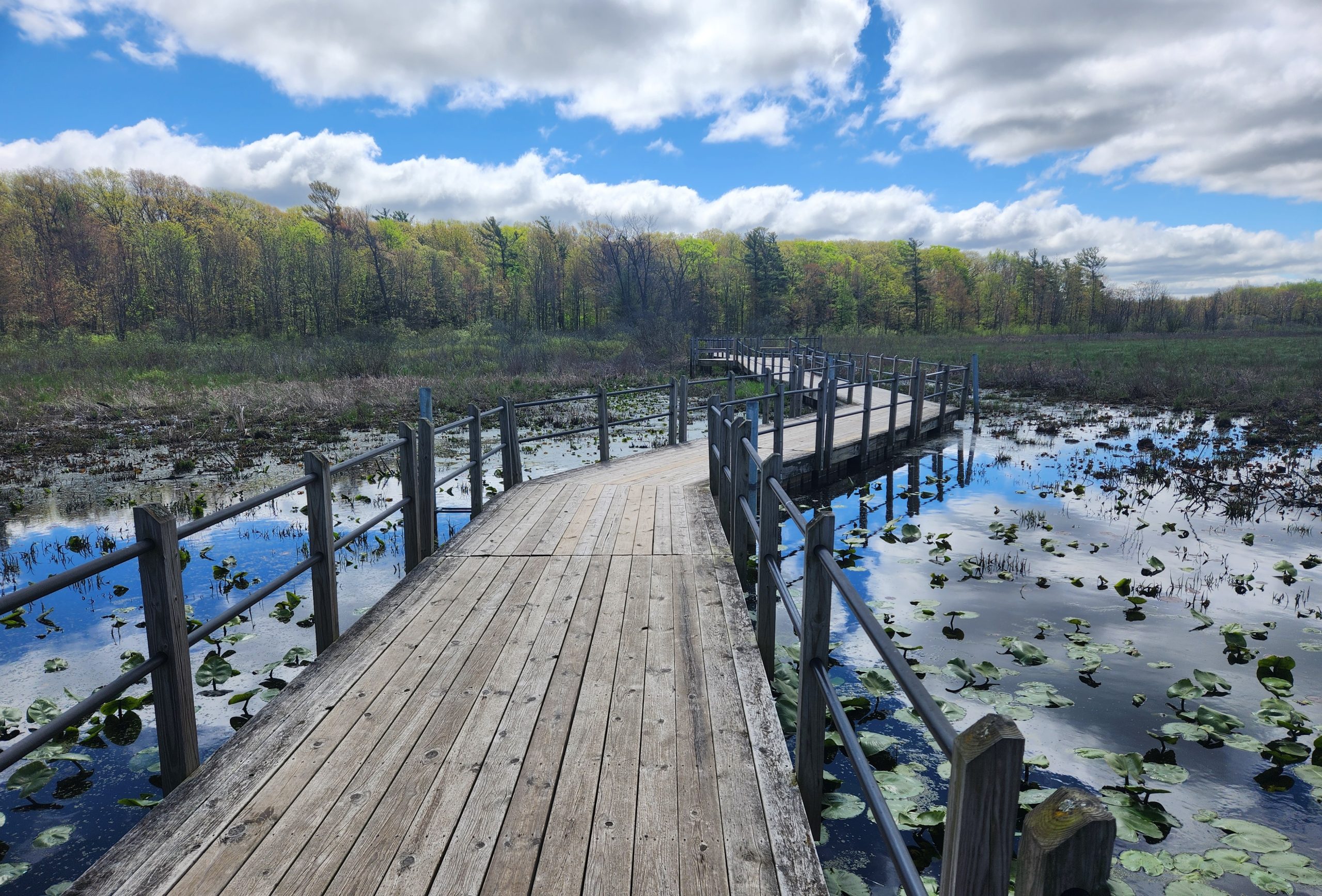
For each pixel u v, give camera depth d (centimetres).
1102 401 2027
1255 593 608
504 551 532
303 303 6494
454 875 200
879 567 689
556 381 2542
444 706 298
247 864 204
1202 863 284
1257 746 367
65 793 333
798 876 199
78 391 2008
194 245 6844
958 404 1889
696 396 2167
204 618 548
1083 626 534
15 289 5359
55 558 727
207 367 2895
